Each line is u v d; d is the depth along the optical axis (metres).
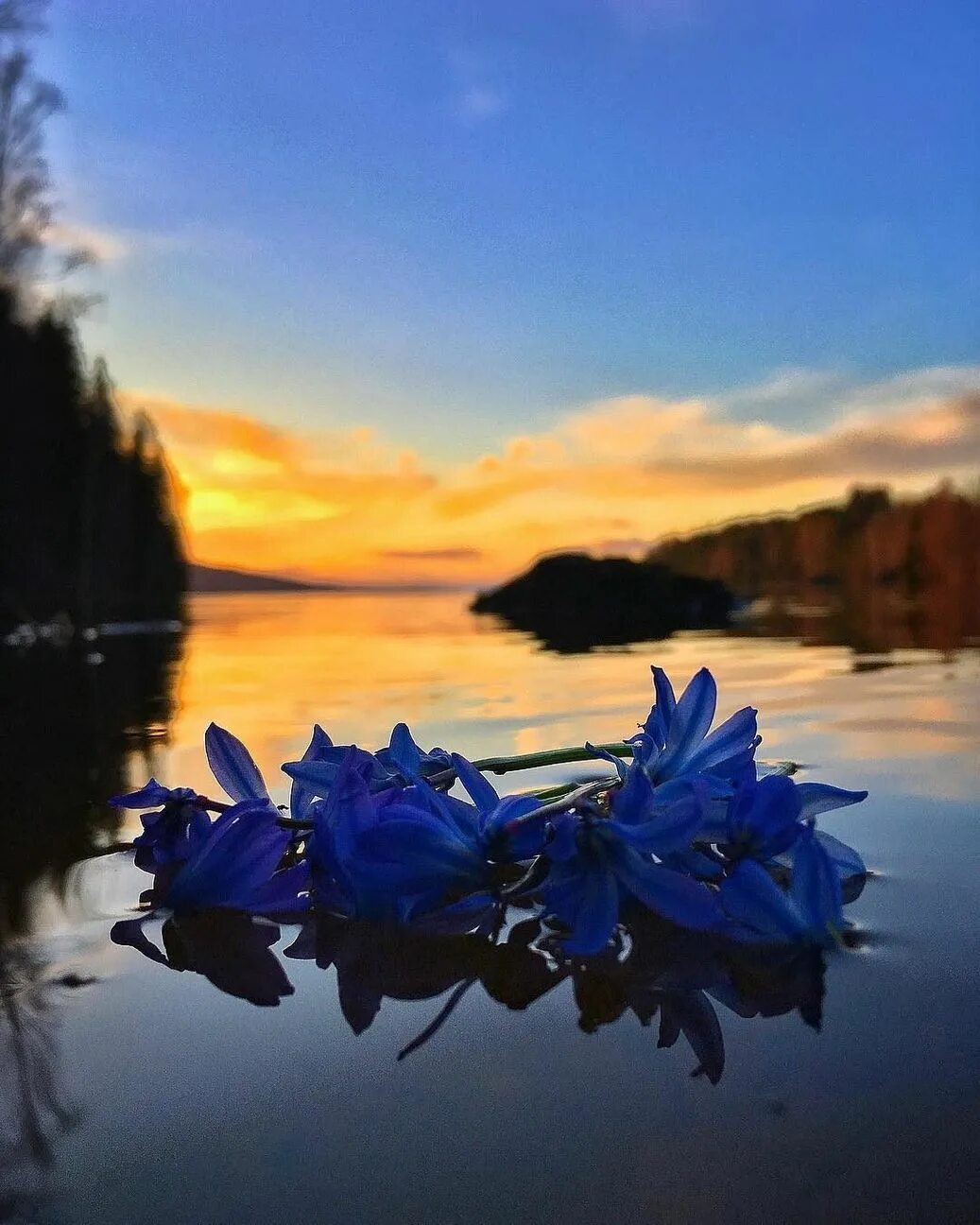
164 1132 0.08
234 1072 0.10
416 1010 0.11
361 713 0.40
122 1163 0.08
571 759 0.17
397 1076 0.09
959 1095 0.09
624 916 0.14
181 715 0.42
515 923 0.14
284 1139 0.08
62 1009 0.11
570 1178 0.08
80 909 0.15
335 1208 0.07
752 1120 0.08
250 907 0.15
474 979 0.12
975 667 0.54
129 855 0.19
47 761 0.31
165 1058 0.10
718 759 0.14
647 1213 0.07
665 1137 0.08
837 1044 0.10
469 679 0.54
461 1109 0.09
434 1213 0.07
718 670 0.55
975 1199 0.07
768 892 0.13
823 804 0.15
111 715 0.43
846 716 0.36
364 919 0.14
